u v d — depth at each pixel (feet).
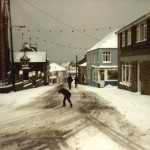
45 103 65.05
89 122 42.29
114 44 150.92
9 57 194.59
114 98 73.10
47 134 35.45
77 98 74.08
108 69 148.77
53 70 337.31
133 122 41.68
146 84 77.97
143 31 82.43
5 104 65.36
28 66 237.45
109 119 44.32
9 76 150.71
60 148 29.53
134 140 32.17
